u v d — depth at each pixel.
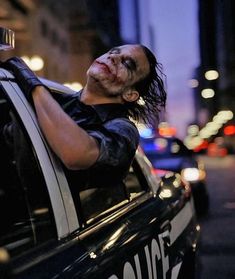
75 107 2.34
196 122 83.31
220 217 9.05
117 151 2.10
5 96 2.02
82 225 2.07
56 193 1.95
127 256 2.19
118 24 50.59
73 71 35.22
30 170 1.95
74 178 2.12
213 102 66.94
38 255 1.73
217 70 52.47
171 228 2.99
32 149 1.95
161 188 3.34
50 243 1.84
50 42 26.83
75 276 1.76
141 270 2.30
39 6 24.03
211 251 6.56
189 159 9.59
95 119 2.24
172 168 8.94
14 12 20.36
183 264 3.07
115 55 2.36
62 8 29.86
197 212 9.20
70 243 1.92
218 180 16.05
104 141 2.06
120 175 2.19
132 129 2.25
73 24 33.50
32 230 1.84
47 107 2.01
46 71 25.28
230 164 24.38
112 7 47.00
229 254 6.39
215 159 30.17
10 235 1.77
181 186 3.78
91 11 35.12
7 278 1.34
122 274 2.09
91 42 36.53
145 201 2.91
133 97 2.40
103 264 1.96
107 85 2.32
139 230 2.46
